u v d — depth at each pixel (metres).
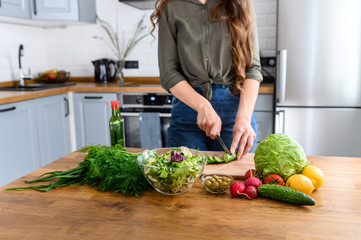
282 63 2.38
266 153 0.93
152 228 0.71
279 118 2.49
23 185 0.96
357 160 1.12
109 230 0.70
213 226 0.71
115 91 2.88
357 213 0.76
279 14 2.41
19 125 2.48
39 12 3.01
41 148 2.73
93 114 3.00
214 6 1.31
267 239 0.66
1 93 2.54
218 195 0.88
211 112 1.18
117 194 0.90
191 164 0.85
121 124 1.18
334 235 0.67
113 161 0.95
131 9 3.36
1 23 3.03
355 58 2.32
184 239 0.66
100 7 3.44
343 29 2.31
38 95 2.63
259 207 0.80
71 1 3.11
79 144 3.11
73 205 0.83
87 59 3.59
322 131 2.46
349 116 2.40
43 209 0.81
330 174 1.00
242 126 1.16
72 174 0.99
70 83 3.40
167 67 1.38
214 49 1.36
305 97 2.44
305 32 2.38
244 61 1.35
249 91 1.33
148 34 3.36
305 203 0.78
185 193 0.89
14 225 0.73
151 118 2.82
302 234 0.67
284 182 0.92
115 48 3.48
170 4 1.36
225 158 1.12
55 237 0.68
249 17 1.31
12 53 3.17
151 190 0.92
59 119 2.94
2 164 2.34
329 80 2.39
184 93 1.30
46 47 3.68
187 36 1.35
